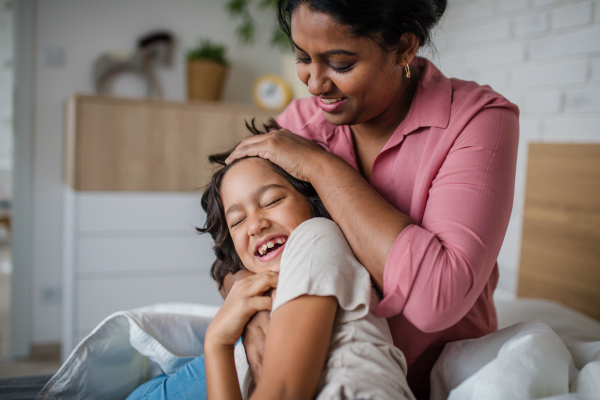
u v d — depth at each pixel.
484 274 0.69
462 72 2.30
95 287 2.38
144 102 2.40
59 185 2.71
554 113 1.88
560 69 1.84
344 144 0.95
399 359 0.68
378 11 0.68
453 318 0.67
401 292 0.67
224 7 2.98
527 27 1.97
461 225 0.69
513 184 0.76
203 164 2.53
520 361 0.71
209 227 0.95
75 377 0.91
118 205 2.39
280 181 0.85
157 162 2.45
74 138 2.29
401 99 0.87
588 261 1.64
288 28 0.79
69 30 2.67
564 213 1.73
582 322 1.43
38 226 2.69
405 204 0.86
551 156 1.79
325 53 0.71
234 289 0.74
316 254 0.67
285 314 0.63
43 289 2.71
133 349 0.99
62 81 2.68
